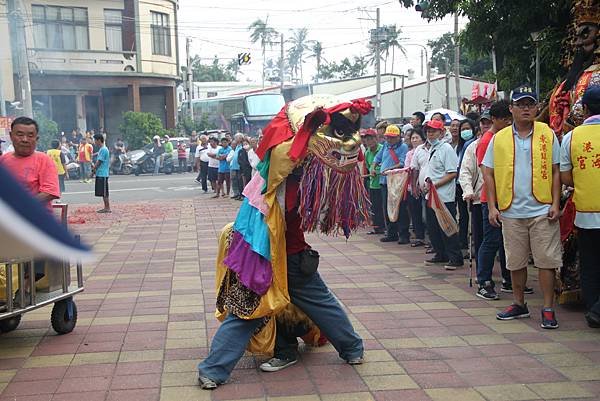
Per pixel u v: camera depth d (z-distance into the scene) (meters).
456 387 3.77
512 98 4.92
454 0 9.84
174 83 36.31
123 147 28.22
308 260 3.94
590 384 3.79
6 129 15.48
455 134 7.76
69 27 31.12
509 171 4.88
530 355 4.29
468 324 5.02
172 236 10.16
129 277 6.95
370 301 5.74
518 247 4.94
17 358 4.33
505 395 3.64
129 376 3.99
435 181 7.00
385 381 3.88
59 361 4.27
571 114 5.59
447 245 7.12
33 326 5.10
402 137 10.41
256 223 3.85
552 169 4.87
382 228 10.07
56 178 4.61
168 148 28.00
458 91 27.77
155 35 34.84
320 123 3.76
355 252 8.41
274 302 3.85
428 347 4.48
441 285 6.36
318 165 3.79
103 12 32.44
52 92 30.80
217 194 17.05
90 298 5.98
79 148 24.44
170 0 35.38
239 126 31.23
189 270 7.32
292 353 4.21
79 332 4.91
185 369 4.11
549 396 3.62
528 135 4.89
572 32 6.06
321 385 3.83
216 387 3.79
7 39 17.89
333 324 4.08
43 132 25.89
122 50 33.50
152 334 4.84
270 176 3.83
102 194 13.55
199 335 4.80
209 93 56.25
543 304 5.24
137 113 31.64
